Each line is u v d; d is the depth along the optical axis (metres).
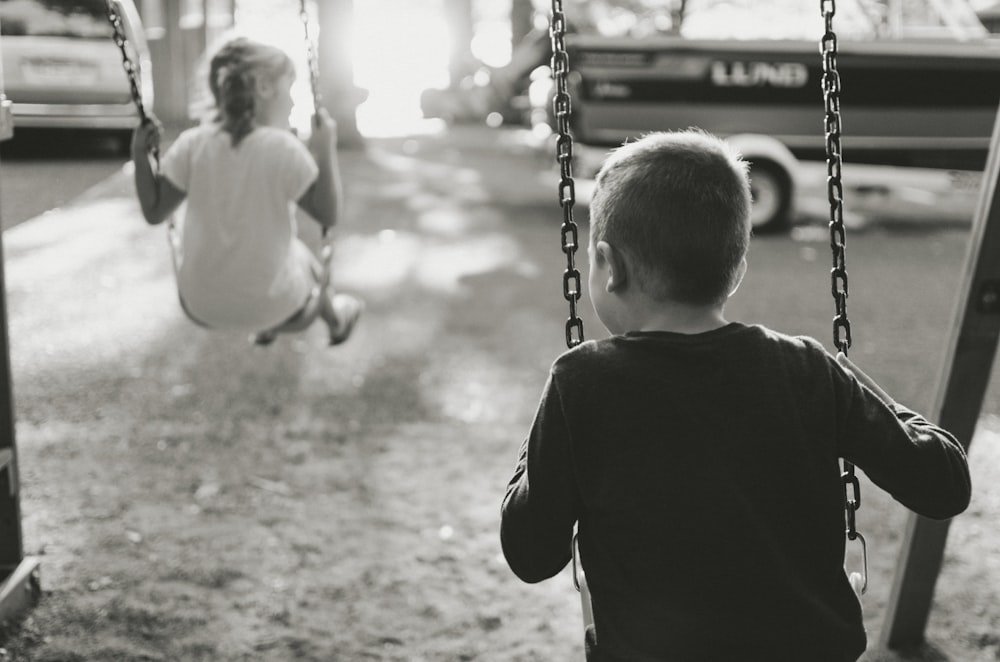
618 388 1.67
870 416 1.72
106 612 3.39
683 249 1.67
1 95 3.32
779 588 1.62
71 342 6.32
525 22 21.58
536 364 6.21
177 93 17.03
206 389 5.63
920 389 5.84
